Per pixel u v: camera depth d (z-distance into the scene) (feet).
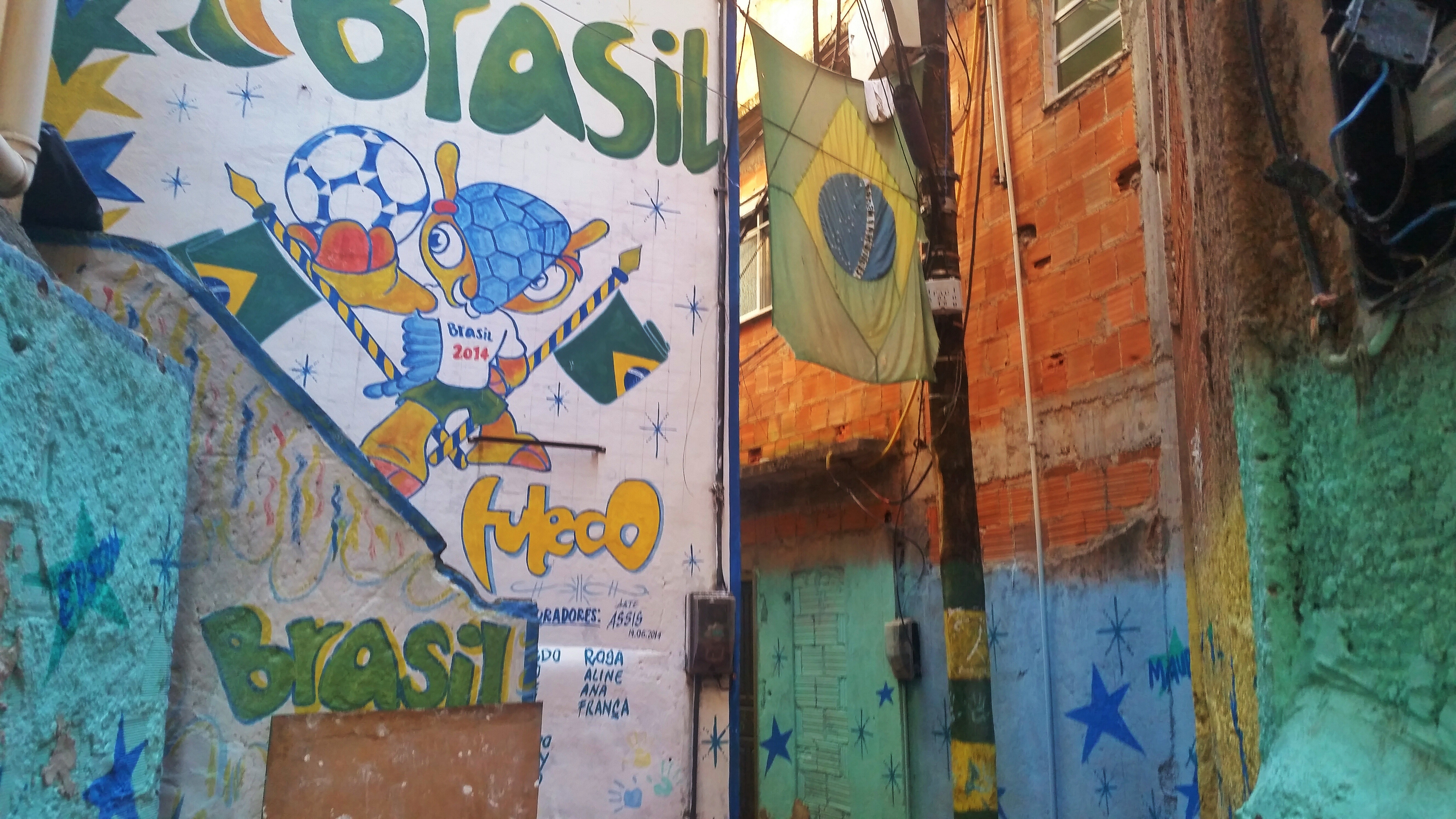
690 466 15.43
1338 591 5.65
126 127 13.25
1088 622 18.40
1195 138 8.48
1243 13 6.75
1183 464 13.09
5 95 7.80
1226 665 7.84
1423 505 4.99
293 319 13.58
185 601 9.15
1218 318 7.45
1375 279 5.44
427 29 15.16
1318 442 5.93
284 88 14.12
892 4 18.93
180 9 13.76
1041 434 20.22
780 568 28.22
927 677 21.90
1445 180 5.61
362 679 10.03
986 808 15.47
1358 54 5.31
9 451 5.44
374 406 13.79
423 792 9.75
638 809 14.05
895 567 23.40
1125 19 18.85
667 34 16.80
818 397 27.27
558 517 14.49
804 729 26.23
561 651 14.07
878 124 18.37
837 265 17.07
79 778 6.55
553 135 15.66
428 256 14.47
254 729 9.29
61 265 9.08
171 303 9.51
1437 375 4.94
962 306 17.72
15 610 5.56
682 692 14.64
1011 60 22.58
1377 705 5.24
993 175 22.62
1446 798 4.56
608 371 15.24
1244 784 7.09
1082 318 19.43
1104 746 17.61
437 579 10.70
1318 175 5.46
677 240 16.16
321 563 9.99
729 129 16.85
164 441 8.04
